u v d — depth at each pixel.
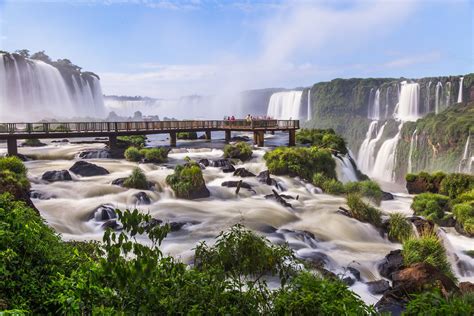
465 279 16.50
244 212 21.67
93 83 147.62
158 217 20.12
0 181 17.36
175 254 15.05
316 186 29.80
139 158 34.09
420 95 133.38
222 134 78.12
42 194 21.86
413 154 106.94
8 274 6.95
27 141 44.19
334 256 16.86
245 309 6.09
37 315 6.59
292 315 6.12
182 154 38.38
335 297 6.30
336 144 41.59
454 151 93.44
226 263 8.43
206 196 24.86
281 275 8.34
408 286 12.22
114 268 5.42
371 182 30.11
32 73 108.75
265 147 42.56
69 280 6.83
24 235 7.97
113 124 39.75
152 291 5.67
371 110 167.00
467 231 21.30
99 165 31.02
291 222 21.16
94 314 5.44
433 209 24.80
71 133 35.53
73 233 17.72
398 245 19.33
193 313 5.52
